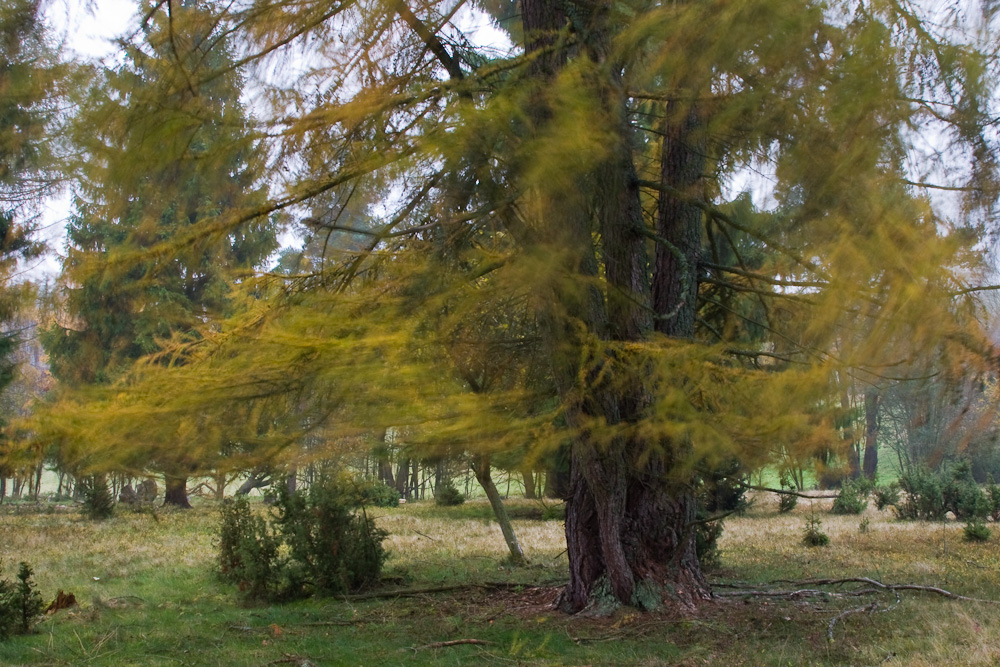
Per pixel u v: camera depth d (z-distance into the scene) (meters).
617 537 6.58
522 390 5.13
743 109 4.07
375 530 9.35
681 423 4.11
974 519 13.72
